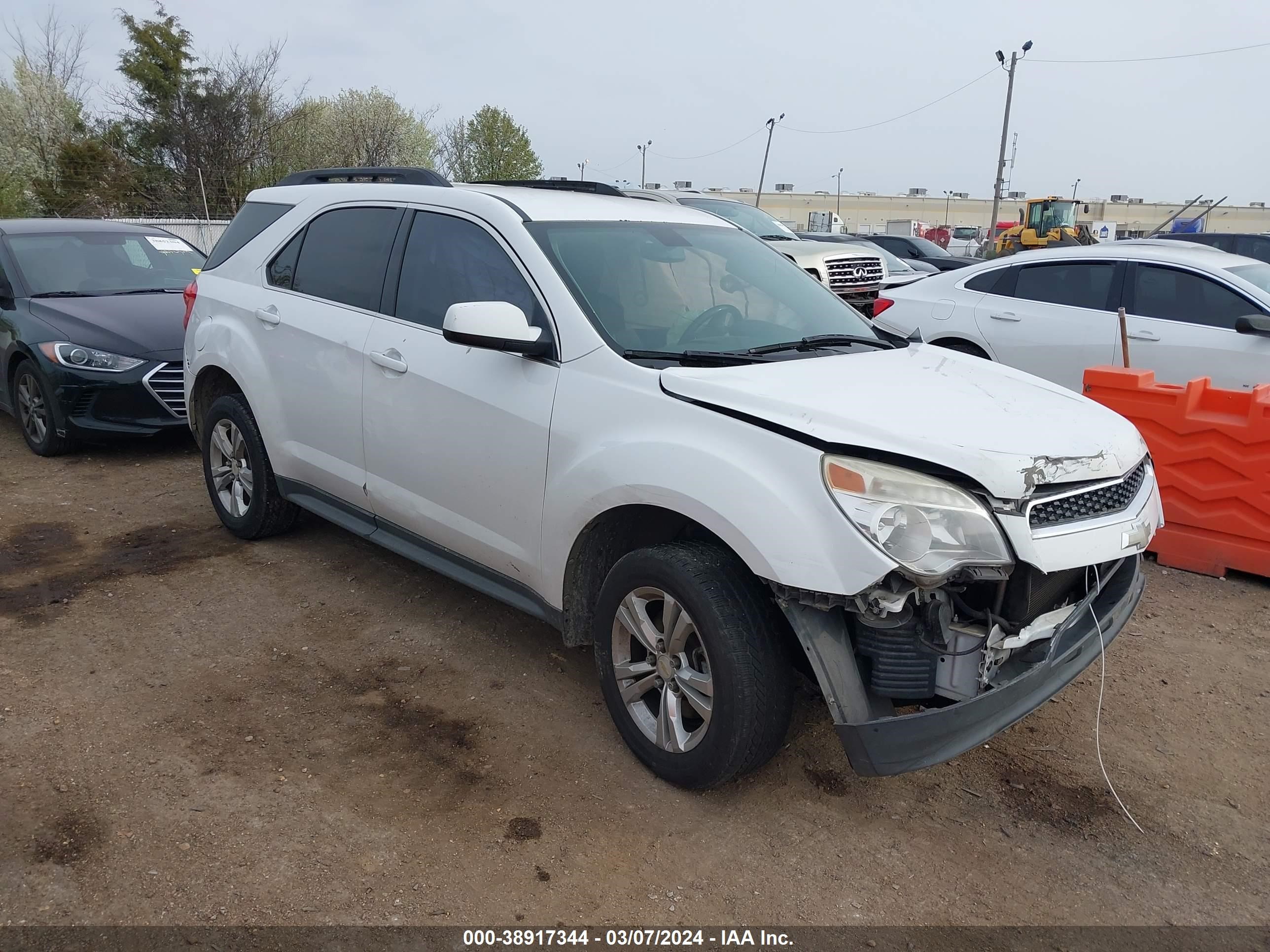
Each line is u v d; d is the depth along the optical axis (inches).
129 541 212.8
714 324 145.8
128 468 272.2
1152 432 213.8
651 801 125.1
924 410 117.6
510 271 146.7
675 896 108.7
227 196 1363.2
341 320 171.8
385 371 160.4
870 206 3344.0
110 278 315.0
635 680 129.7
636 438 123.5
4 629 168.2
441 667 159.3
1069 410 127.4
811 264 490.6
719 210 521.3
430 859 112.7
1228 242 544.4
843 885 111.6
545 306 139.8
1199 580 207.3
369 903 105.4
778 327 152.0
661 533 137.3
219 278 207.3
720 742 117.1
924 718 106.9
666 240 160.1
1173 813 126.8
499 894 107.7
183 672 155.2
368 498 169.5
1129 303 286.0
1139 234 1985.7
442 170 2207.2
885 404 118.6
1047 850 119.0
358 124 1784.0
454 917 104.0
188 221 1130.7
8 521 224.4
